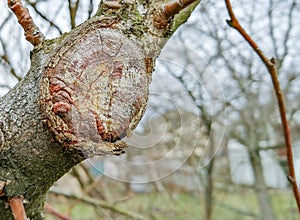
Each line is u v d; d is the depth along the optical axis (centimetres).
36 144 34
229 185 193
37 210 38
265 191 164
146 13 36
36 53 37
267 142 162
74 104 33
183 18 41
